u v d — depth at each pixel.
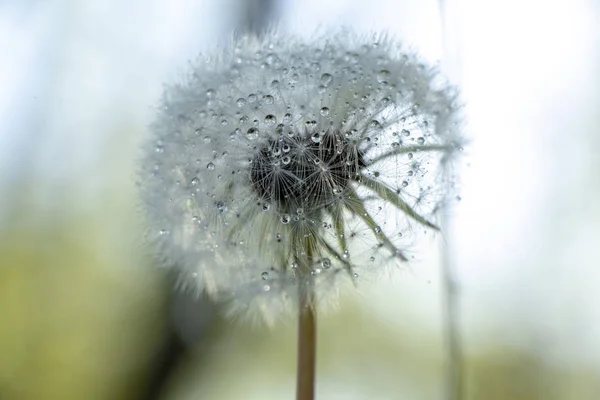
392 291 0.29
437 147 0.22
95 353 0.35
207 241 0.22
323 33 0.22
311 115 0.21
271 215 0.22
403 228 0.21
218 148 0.22
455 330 0.24
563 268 0.28
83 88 0.33
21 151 0.33
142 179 0.22
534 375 0.28
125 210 0.35
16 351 0.35
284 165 0.21
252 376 0.34
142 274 0.34
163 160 0.22
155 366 0.35
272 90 0.22
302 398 0.22
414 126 0.21
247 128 0.22
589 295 0.28
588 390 0.28
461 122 0.22
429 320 0.29
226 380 0.35
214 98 0.22
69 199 0.34
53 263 0.35
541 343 0.28
